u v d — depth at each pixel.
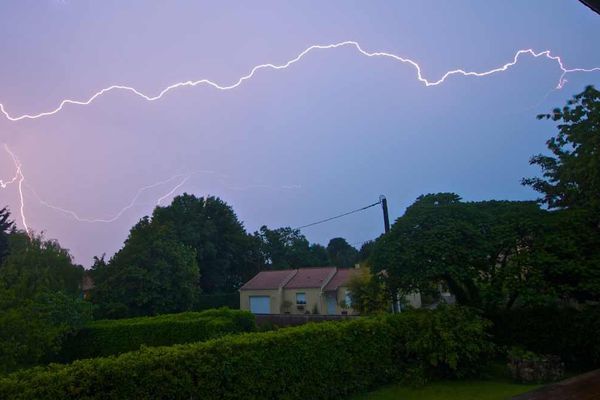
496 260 9.90
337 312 36.53
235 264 50.09
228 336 7.14
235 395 6.29
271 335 7.11
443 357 8.50
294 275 40.97
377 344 8.53
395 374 8.70
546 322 9.41
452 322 8.85
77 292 24.36
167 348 6.14
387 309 18.39
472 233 9.46
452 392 7.73
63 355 17.38
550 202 11.05
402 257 9.68
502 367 9.38
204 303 39.97
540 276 8.79
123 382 5.27
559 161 11.01
